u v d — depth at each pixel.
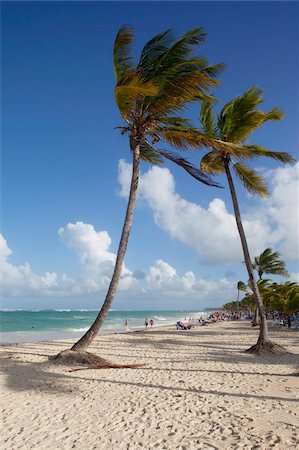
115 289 14.64
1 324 61.25
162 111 14.66
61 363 13.61
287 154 16.20
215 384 10.36
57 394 9.38
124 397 9.03
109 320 87.31
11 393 9.48
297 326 37.91
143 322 77.94
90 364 13.53
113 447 6.04
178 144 15.30
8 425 7.14
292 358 15.36
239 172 18.20
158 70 14.09
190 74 13.39
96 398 8.98
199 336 27.81
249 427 6.76
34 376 11.51
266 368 12.86
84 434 6.62
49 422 7.27
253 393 9.23
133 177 14.85
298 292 38.25
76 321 73.50
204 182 14.88
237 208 17.98
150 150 17.27
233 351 18.09
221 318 78.44
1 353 17.12
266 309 63.47
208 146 15.00
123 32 14.41
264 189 17.81
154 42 14.28
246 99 17.28
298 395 8.96
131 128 15.04
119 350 18.55
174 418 7.36
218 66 13.91
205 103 18.39
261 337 17.23
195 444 6.07
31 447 6.11
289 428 6.68
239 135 17.84
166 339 24.92
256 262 42.72
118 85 13.68
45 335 37.75
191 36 13.52
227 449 5.86
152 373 12.16
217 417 7.36
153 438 6.36
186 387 10.03
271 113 17.16
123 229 14.69
